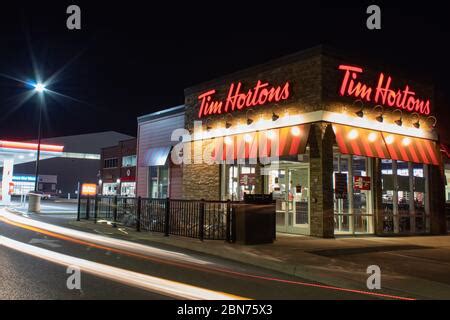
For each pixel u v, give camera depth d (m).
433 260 10.88
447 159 19.89
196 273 8.66
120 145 50.56
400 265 10.01
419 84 18.20
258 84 17.19
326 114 14.77
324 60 15.04
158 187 25.92
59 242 12.52
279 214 16.94
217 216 15.33
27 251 10.55
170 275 8.34
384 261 10.48
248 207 12.60
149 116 27.08
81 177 77.19
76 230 16.42
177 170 23.91
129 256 10.41
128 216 17.59
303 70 15.56
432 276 8.84
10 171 38.44
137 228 16.09
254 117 17.25
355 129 15.53
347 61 15.70
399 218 17.28
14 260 9.22
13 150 35.69
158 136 26.09
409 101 17.48
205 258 10.84
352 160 16.11
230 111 18.44
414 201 18.05
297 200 16.17
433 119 18.42
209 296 6.87
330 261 10.13
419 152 17.56
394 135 16.89
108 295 6.60
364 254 11.52
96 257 10.06
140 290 6.99
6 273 7.88
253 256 10.59
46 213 26.64
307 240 13.88
